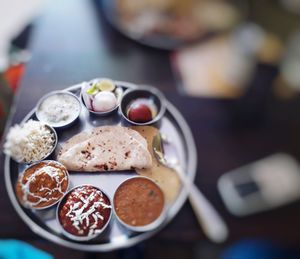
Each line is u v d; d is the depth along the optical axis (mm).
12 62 750
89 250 422
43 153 448
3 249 517
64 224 416
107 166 445
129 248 494
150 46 715
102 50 700
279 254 594
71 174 443
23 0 1229
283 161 587
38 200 425
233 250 617
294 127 633
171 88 654
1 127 626
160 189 446
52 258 515
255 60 728
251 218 515
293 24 775
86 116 473
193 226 480
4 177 469
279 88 691
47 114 473
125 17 769
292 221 515
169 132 533
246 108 642
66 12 775
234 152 589
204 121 619
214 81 684
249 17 797
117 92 504
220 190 538
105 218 422
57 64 658
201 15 802
